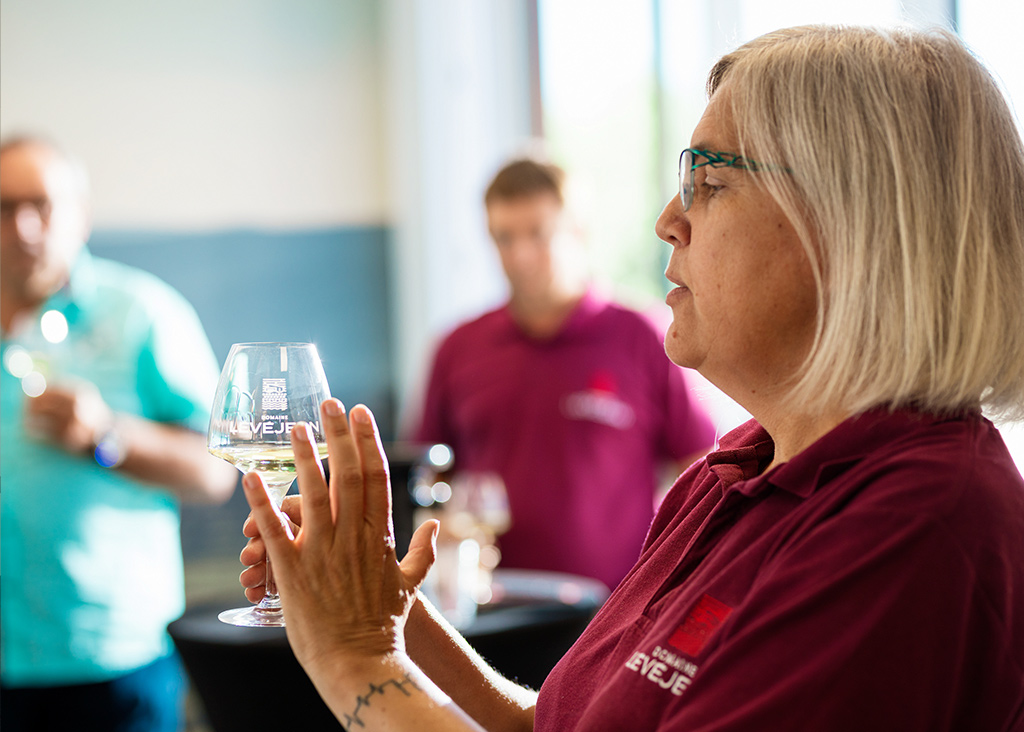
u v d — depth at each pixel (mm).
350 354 5078
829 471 840
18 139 2746
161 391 2762
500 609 2096
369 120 5113
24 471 2574
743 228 900
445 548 2133
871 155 842
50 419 2508
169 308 2857
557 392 2885
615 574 2855
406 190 4984
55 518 2576
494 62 4793
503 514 2496
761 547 850
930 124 843
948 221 832
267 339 4926
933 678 719
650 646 871
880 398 830
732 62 1000
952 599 725
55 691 2574
